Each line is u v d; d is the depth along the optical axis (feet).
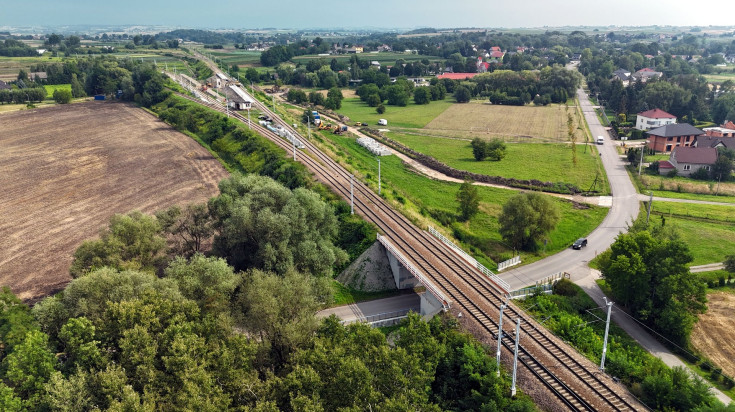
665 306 186.91
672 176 396.78
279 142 408.67
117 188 347.15
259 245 217.56
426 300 196.13
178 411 114.32
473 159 438.81
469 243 272.92
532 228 256.93
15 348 134.21
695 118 626.23
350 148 465.47
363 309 211.20
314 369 124.77
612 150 483.92
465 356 143.43
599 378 140.46
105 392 119.55
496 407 125.18
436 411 115.65
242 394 123.34
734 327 189.67
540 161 432.25
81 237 269.44
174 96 633.61
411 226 252.42
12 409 117.91
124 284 159.53
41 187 350.02
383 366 123.34
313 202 231.50
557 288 218.18
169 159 414.82
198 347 130.11
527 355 150.41
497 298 184.34
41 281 223.51
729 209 325.83
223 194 243.81
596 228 295.48
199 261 178.60
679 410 127.75
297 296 153.28
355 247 241.14
